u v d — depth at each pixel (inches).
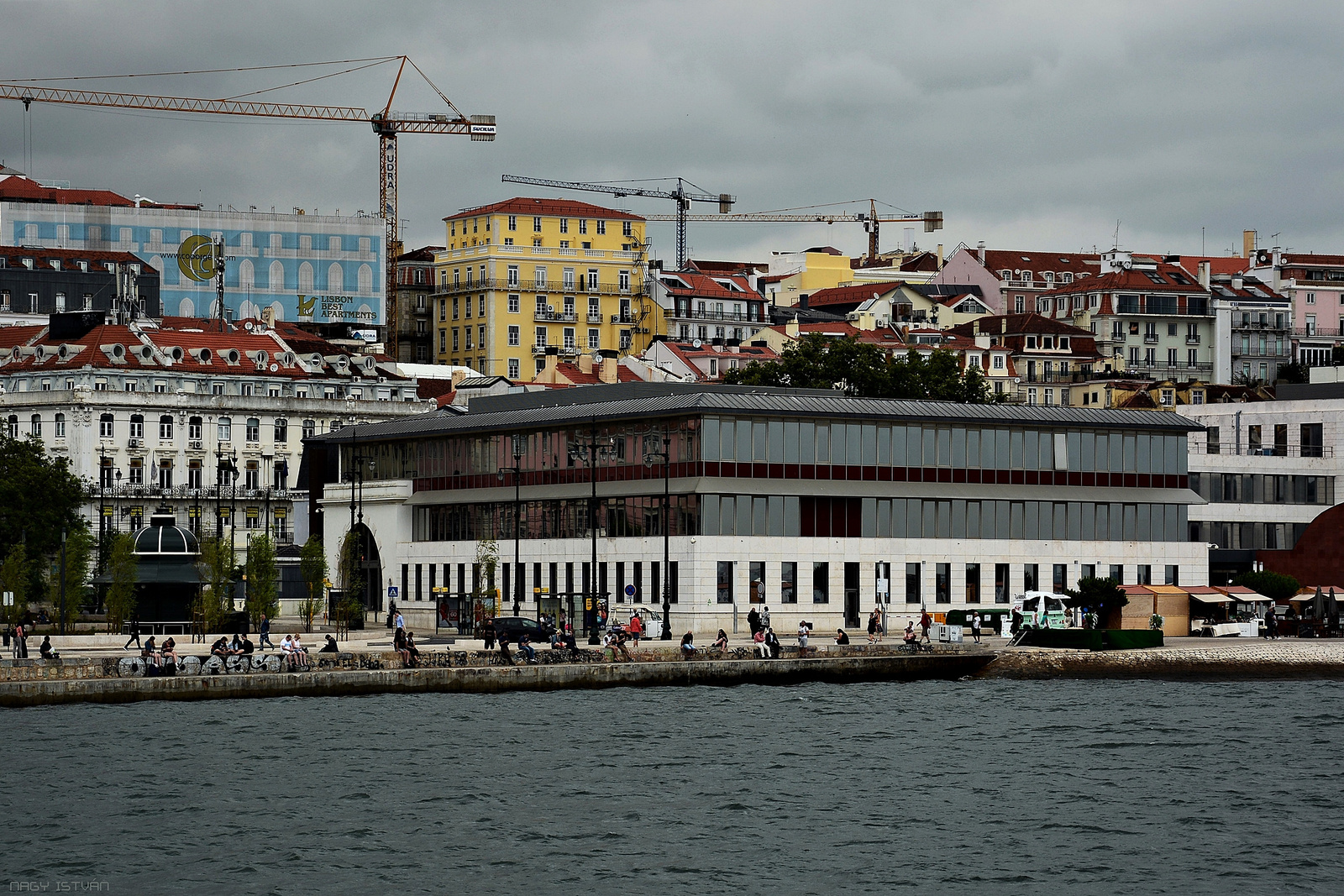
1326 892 3417.8
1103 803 4133.9
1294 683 6427.2
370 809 4010.8
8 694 5236.2
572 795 4165.8
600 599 7421.3
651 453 7667.3
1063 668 6422.2
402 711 5334.6
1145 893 3405.5
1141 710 5565.9
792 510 7578.7
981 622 7347.4
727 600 7406.5
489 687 5762.8
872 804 4099.4
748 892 3400.6
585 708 5442.9
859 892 3403.1
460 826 3858.3
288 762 4478.3
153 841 3703.3
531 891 3393.2
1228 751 4805.6
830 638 7342.5
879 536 7726.4
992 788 4293.8
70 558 7770.7
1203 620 7721.5
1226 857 3654.0
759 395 7785.4
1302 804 4131.4
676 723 5162.4
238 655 5575.8
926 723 5226.4
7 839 3703.3
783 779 4362.7
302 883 3427.7
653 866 3567.9
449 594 7701.8
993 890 3422.7
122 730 4901.6
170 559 7593.5
